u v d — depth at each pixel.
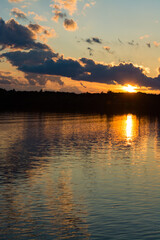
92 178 23.78
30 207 16.98
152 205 17.31
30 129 70.50
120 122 102.44
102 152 36.91
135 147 41.72
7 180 23.06
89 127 79.06
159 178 23.83
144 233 13.60
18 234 13.49
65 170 26.62
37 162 30.28
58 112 179.50
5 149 39.31
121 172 25.91
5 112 171.25
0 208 16.80
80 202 17.86
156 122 104.56
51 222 14.87
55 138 52.78
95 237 13.24
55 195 19.25
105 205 17.36
